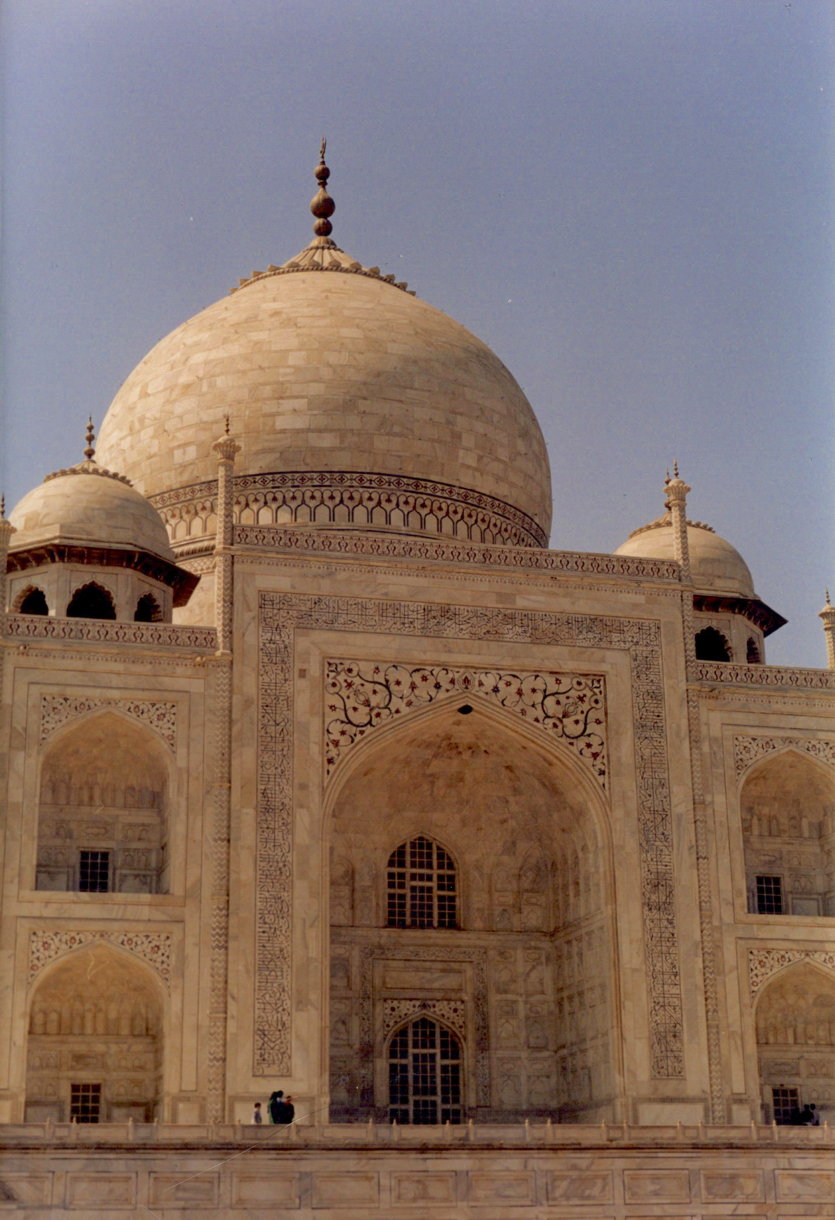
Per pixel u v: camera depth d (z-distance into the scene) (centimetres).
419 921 8462
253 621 7844
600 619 8300
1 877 7262
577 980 8256
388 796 8488
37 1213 6078
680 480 8694
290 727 7762
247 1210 6259
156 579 8650
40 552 8438
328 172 11194
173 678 7688
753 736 8331
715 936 8006
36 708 7494
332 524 9406
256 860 7556
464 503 9738
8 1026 7106
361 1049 8175
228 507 7956
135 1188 6191
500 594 8194
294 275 10450
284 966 7462
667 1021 7850
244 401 9631
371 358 9756
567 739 8112
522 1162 6519
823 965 8100
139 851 7762
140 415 9950
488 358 10288
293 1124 6431
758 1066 8219
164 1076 7250
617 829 8044
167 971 7338
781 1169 6738
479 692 8044
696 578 9375
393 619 8019
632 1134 6669
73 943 7275
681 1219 6594
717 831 8156
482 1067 8319
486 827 8612
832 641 8819
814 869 8581
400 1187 6400
